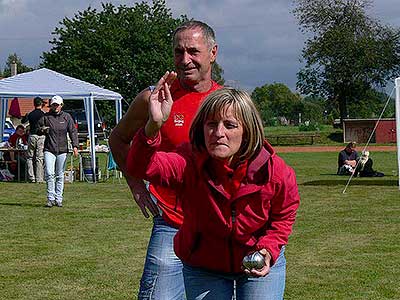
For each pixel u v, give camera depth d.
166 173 3.60
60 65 54.62
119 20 55.84
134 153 3.54
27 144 21.36
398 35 61.38
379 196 16.14
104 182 20.73
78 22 55.53
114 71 54.56
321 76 62.69
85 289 7.56
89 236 10.77
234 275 3.76
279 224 3.68
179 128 4.47
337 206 14.30
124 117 4.42
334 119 77.25
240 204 3.60
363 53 60.69
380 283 7.74
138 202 4.55
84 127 35.09
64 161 14.43
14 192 17.55
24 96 21.14
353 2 60.78
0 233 11.05
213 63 4.62
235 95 3.53
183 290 4.56
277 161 3.65
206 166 3.60
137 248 9.79
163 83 3.49
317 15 61.12
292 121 96.44
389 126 51.59
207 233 3.69
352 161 23.12
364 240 10.30
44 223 12.09
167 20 57.16
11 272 8.32
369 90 62.78
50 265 8.70
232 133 3.51
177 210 4.49
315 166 28.23
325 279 7.93
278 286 3.73
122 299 7.19
